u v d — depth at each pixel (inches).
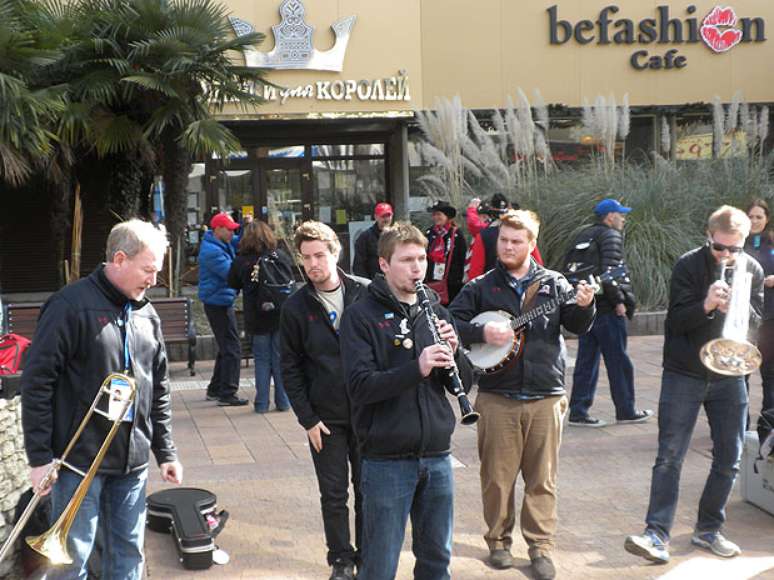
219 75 553.0
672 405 215.2
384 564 164.6
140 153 616.1
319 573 214.8
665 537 215.0
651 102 738.8
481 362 209.6
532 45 726.5
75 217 570.6
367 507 165.2
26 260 719.7
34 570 202.5
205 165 740.0
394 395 158.9
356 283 212.4
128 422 168.7
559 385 213.8
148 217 639.1
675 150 753.6
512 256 212.8
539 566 208.7
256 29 692.7
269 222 744.3
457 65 721.0
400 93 708.0
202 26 556.7
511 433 211.6
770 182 621.3
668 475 215.3
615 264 332.2
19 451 210.4
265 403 378.3
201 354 515.5
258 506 258.1
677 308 212.2
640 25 731.4
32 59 501.4
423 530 168.2
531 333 211.0
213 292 390.6
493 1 721.0
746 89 744.3
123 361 168.1
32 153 522.6
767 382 320.5
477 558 221.1
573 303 210.4
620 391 342.6
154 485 275.4
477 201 440.5
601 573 211.5
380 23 705.6
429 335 167.0
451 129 645.3
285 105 698.2
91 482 164.7
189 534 217.8
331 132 743.1
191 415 376.8
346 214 758.5
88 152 601.3
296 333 206.1
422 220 666.2
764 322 315.0
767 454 241.0
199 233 736.3
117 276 167.6
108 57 546.0
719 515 221.5
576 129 746.2
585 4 728.3
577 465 290.2
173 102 551.5
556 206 586.2
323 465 206.5
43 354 161.3
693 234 576.7
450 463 167.6
